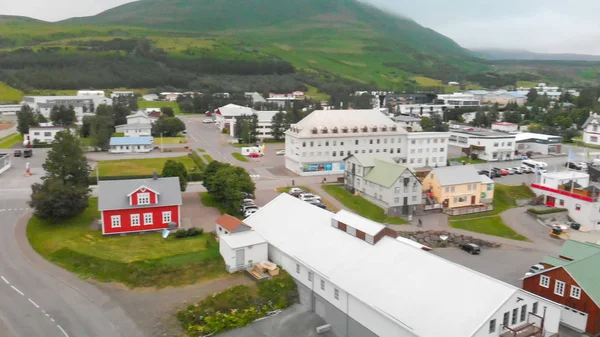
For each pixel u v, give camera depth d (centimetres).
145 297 4897
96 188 8981
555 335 4122
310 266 4869
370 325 4119
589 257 4856
